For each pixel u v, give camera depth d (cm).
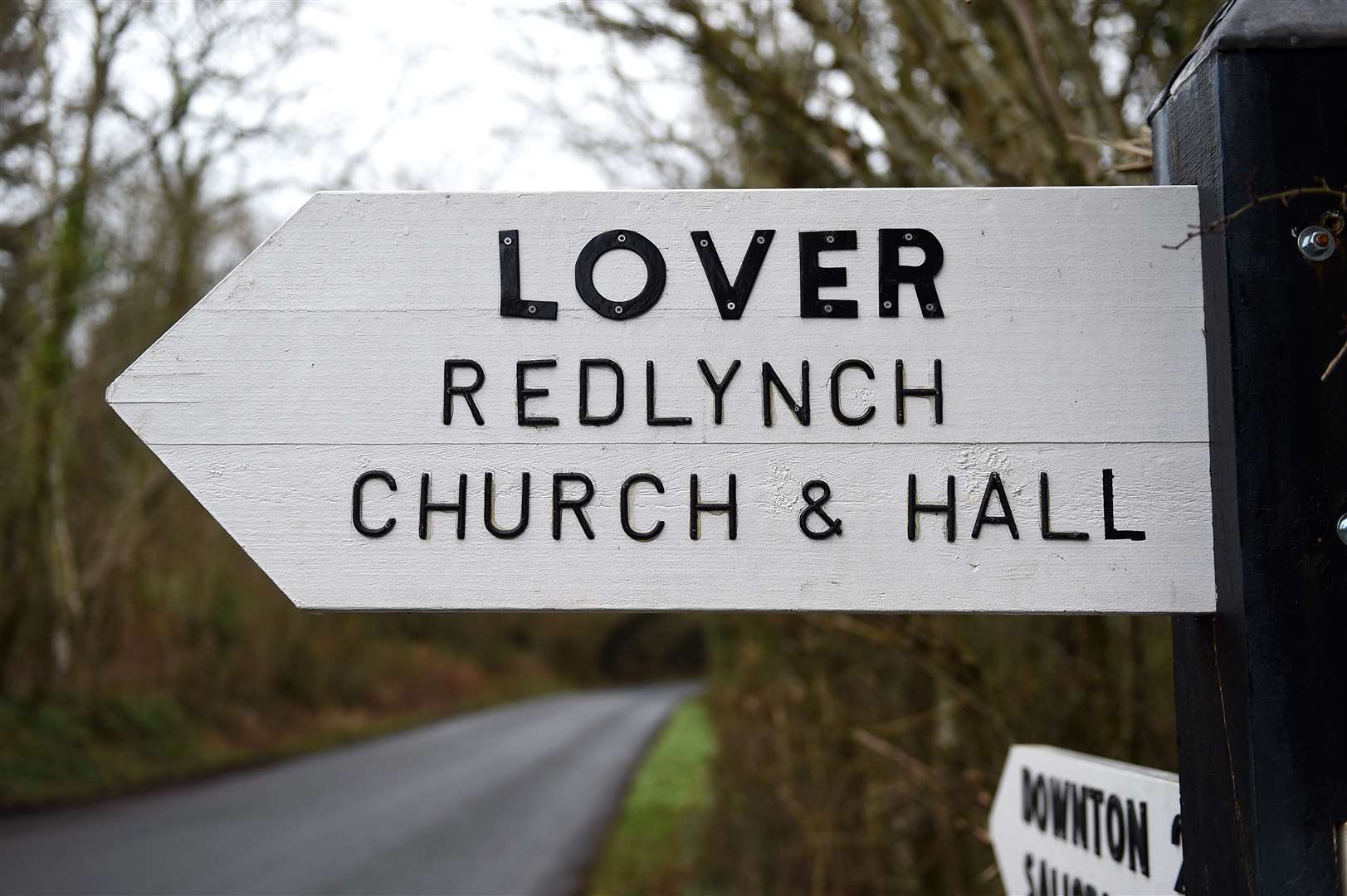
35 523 1527
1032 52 307
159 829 1233
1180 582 132
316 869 1038
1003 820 223
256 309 140
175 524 1916
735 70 425
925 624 355
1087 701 381
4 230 1196
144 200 1305
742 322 138
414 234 141
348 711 2853
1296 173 130
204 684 2120
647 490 136
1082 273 138
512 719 3206
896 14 385
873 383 137
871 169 420
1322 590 123
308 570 136
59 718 1627
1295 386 127
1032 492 134
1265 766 121
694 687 5525
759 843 859
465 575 136
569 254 140
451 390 138
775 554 135
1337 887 118
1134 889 168
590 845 1209
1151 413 135
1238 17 132
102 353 1523
